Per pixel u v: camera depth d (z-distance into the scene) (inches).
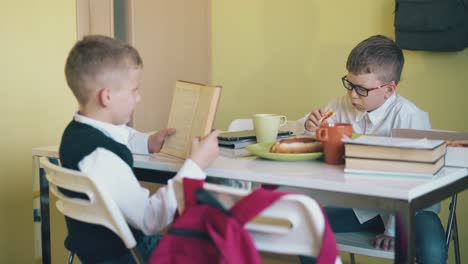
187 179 46.4
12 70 98.5
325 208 79.7
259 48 127.6
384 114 83.3
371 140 57.9
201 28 134.0
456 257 86.1
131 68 63.4
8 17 97.3
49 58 104.4
